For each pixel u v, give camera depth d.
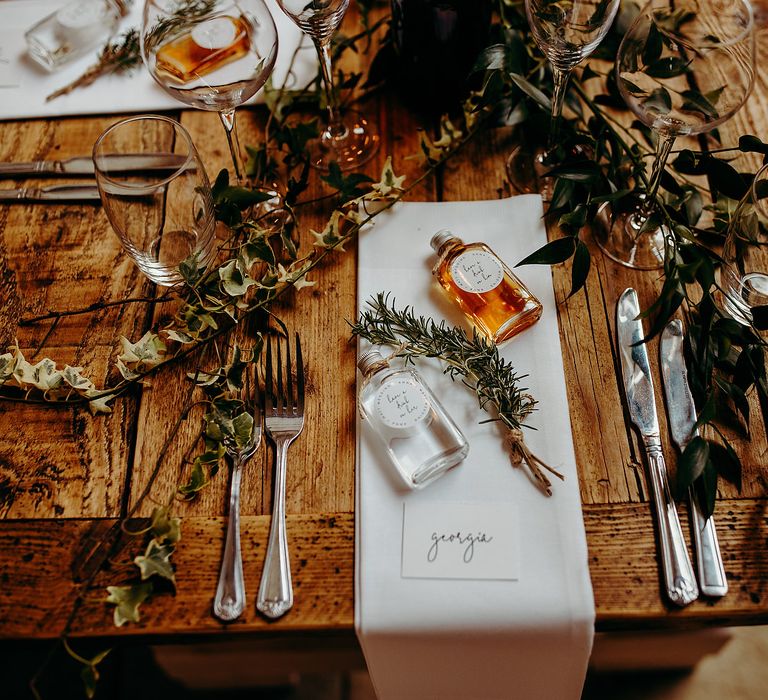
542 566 0.69
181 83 0.81
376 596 0.68
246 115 1.03
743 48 0.71
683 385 0.79
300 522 0.74
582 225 0.82
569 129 0.94
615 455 0.76
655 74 0.75
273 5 1.10
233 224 0.88
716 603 0.67
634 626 0.69
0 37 1.09
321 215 0.94
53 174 0.98
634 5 0.99
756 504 0.73
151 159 0.95
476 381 0.78
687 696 1.19
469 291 0.80
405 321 0.81
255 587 0.70
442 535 0.71
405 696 0.73
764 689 1.19
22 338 0.87
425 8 0.90
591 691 1.21
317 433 0.78
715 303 0.81
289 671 1.23
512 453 0.74
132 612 0.68
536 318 0.82
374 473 0.74
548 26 0.77
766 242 0.74
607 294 0.86
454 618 0.67
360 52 1.09
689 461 0.71
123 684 1.24
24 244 0.94
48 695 1.15
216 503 0.75
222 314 0.86
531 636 0.67
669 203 0.89
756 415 0.78
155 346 0.82
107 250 0.93
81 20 1.05
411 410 0.73
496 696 0.73
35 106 1.04
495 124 0.95
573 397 0.79
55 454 0.79
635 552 0.71
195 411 0.81
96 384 0.83
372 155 0.99
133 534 0.73
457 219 0.90
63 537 0.74
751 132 0.97
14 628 0.70
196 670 1.22
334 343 0.84
